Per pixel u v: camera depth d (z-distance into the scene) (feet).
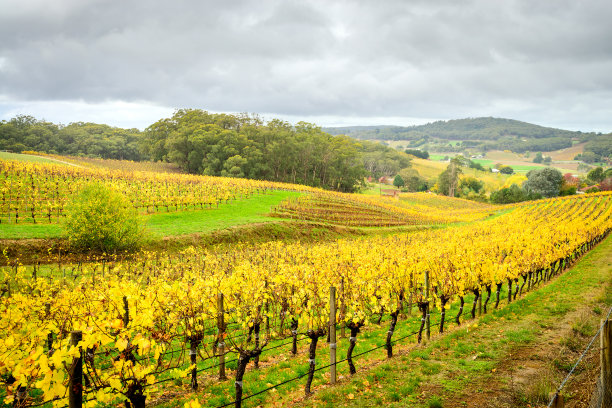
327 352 39.32
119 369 19.38
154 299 28.89
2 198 110.01
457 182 485.56
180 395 28.81
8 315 27.37
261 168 352.08
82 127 535.60
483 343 36.42
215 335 35.76
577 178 474.49
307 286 39.50
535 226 158.40
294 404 26.61
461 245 86.74
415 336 43.62
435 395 25.94
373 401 25.62
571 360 31.27
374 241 126.31
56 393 16.53
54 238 87.56
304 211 181.78
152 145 385.29
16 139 424.46
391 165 609.83
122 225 91.81
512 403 24.23
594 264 88.43
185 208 151.84
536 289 69.51
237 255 90.27
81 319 25.50
